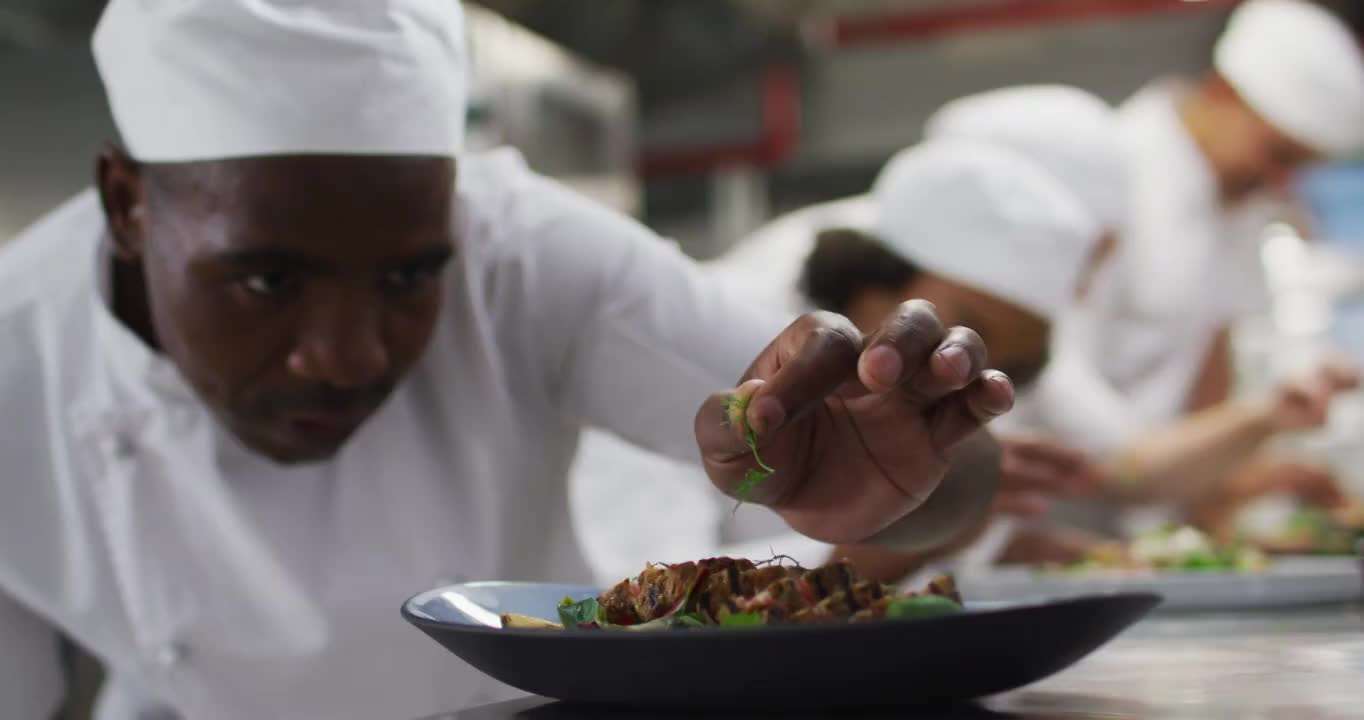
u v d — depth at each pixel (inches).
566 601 31.0
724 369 48.9
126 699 59.3
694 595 28.7
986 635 24.4
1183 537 76.4
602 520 79.0
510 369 51.0
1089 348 112.6
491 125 117.2
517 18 130.4
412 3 40.8
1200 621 50.3
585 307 49.9
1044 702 27.7
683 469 80.7
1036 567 81.2
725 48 182.7
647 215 251.9
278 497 49.7
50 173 118.6
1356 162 184.7
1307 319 182.7
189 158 38.9
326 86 37.8
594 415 52.4
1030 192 76.4
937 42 240.2
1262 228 122.1
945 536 40.2
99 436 49.0
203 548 49.8
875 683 24.9
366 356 38.6
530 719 27.2
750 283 90.4
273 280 37.9
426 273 40.2
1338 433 163.9
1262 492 109.9
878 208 81.2
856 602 27.6
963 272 75.9
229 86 37.9
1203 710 25.7
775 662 24.4
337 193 37.4
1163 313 117.1
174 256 39.6
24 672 54.5
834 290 80.4
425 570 50.7
